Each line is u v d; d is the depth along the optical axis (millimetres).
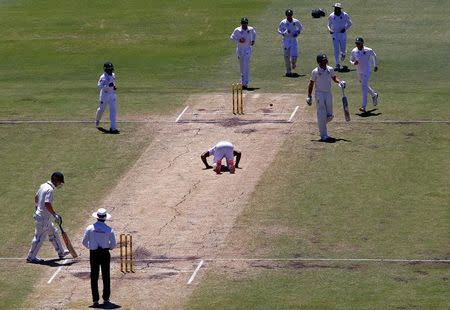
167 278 58781
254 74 96062
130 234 64188
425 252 61094
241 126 80938
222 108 85375
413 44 106062
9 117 84500
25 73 99875
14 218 67000
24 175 73375
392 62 99500
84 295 57125
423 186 69812
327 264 59938
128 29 115500
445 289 56562
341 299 55594
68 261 61312
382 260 60250
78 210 67750
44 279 59125
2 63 104125
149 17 120500
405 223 64750
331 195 68750
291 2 124312
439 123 80375
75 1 130250
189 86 92500
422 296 55781
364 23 114125
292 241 62812
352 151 75500
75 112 85500
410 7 121000
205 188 70188
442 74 95188
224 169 73188
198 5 125625
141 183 71500
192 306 55312
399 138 77688
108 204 68500
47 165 75062
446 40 107250
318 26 112812
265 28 112938
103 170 73875
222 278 58562
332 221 65250
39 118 84125
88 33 114250
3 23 119812
